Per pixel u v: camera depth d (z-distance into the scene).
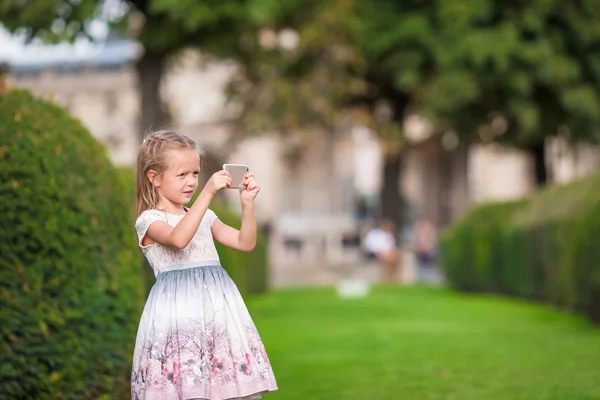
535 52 32.44
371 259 48.03
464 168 39.81
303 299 24.33
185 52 31.98
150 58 28.48
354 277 40.66
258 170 54.09
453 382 10.21
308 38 33.75
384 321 17.97
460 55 32.56
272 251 48.66
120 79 63.91
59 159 7.55
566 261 18.66
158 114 28.59
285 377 10.72
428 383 10.16
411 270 43.72
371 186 63.66
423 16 34.31
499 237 24.86
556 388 9.64
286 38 37.97
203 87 48.66
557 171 50.91
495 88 33.38
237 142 37.16
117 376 7.58
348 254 54.00
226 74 48.09
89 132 8.13
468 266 26.39
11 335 7.16
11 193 7.26
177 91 45.47
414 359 12.13
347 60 35.19
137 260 7.99
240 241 6.31
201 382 5.98
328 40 34.12
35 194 7.33
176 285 6.15
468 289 26.67
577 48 33.78
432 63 34.84
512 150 38.84
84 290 7.44
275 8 27.36
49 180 7.41
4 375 7.15
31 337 7.20
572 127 34.53
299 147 45.84
